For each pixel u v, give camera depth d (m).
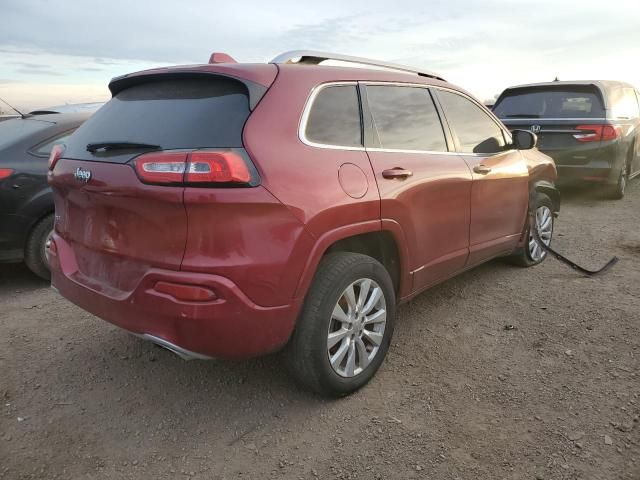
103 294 2.61
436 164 3.44
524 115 8.14
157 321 2.39
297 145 2.60
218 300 2.31
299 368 2.72
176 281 2.31
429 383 3.05
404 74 3.52
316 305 2.64
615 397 2.85
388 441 2.56
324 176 2.63
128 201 2.43
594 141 7.49
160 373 3.21
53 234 3.14
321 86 2.86
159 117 2.65
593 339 3.52
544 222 5.21
